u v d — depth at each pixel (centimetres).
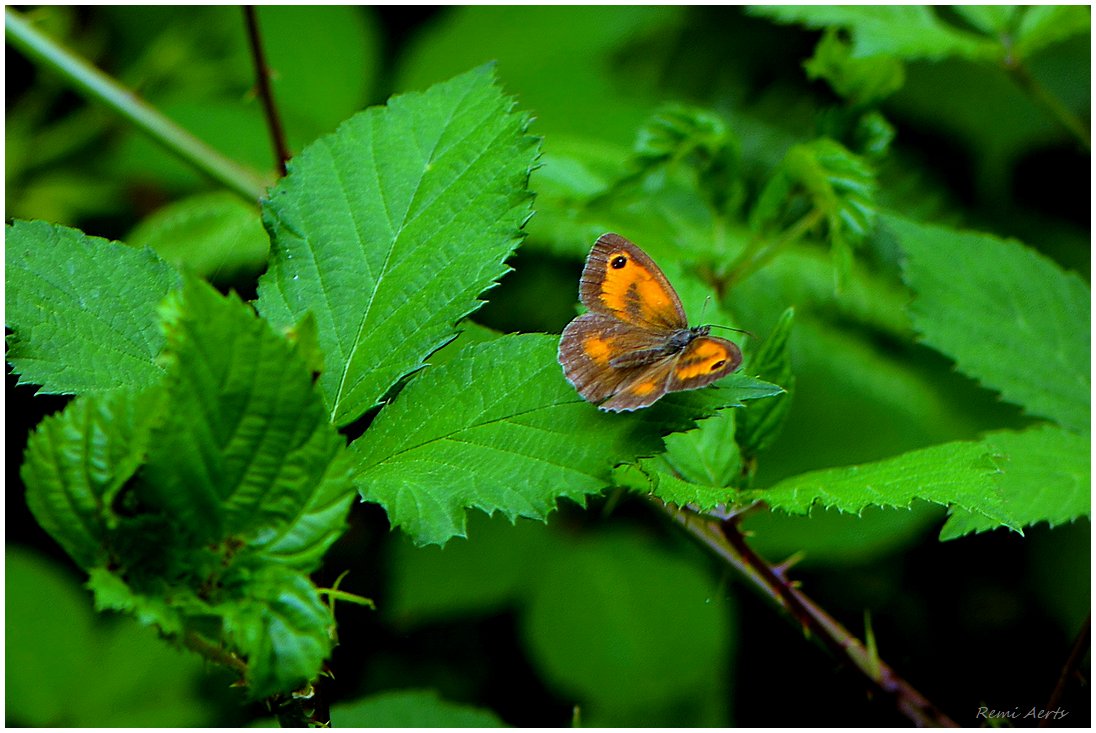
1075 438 90
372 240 85
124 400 81
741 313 100
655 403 84
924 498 84
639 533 110
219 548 81
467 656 110
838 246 90
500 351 85
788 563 88
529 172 85
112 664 98
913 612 108
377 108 87
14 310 84
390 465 84
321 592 82
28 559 99
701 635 105
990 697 103
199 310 81
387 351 85
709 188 94
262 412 81
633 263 87
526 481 83
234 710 98
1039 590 107
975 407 110
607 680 103
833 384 102
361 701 93
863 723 104
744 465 87
